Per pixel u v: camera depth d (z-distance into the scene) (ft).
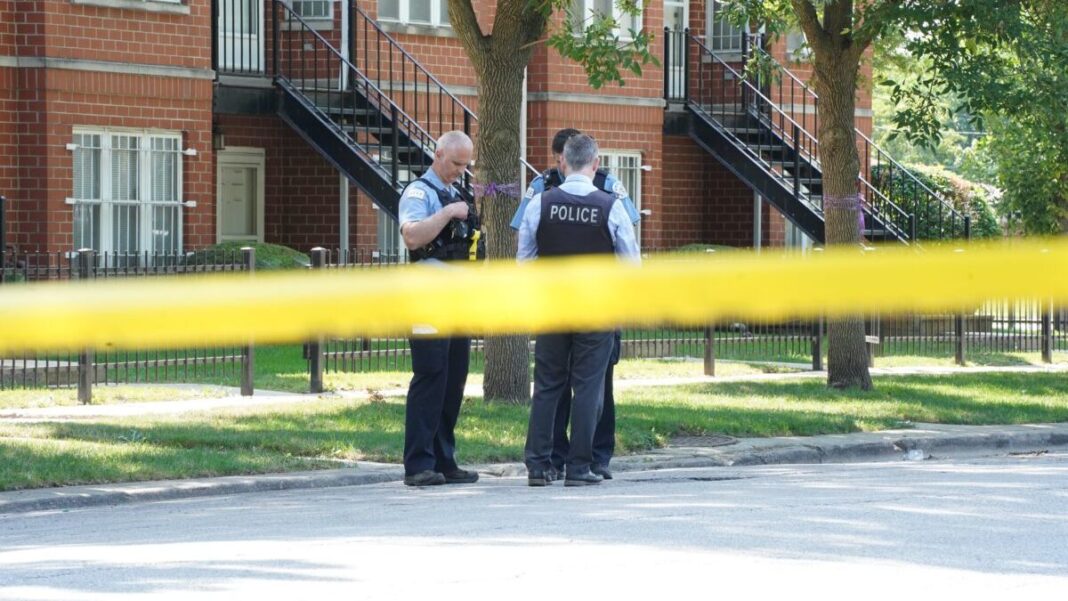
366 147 286.87
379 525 102.58
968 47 203.92
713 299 28.84
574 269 29.91
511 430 162.81
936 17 195.62
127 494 124.47
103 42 266.98
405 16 312.50
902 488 124.77
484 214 188.24
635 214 133.90
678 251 314.96
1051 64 203.62
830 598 76.69
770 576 82.38
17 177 261.65
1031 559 89.81
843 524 102.17
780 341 278.05
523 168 316.40
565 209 123.34
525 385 189.06
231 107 286.87
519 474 144.56
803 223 322.75
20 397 190.70
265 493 130.00
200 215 281.13
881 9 199.41
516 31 187.21
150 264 274.16
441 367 130.00
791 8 226.79
